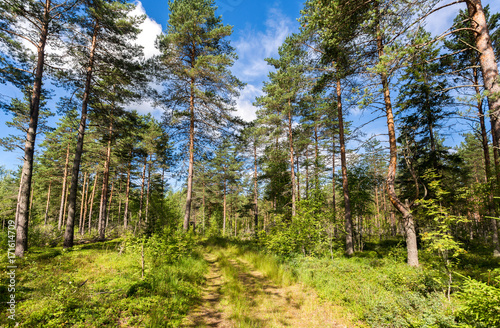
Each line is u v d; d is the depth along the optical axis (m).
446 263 5.99
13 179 36.31
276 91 16.66
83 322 3.87
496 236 11.80
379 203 33.66
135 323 4.14
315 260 8.95
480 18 5.39
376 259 9.34
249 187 32.50
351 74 9.38
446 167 13.20
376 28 7.34
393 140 8.56
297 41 10.30
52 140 26.61
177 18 13.52
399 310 4.46
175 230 11.44
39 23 9.77
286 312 5.18
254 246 14.38
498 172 7.42
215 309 5.34
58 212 34.16
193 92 15.15
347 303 5.42
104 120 14.72
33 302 4.34
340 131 14.09
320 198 10.98
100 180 29.41
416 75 6.02
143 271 6.39
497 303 2.59
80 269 6.66
